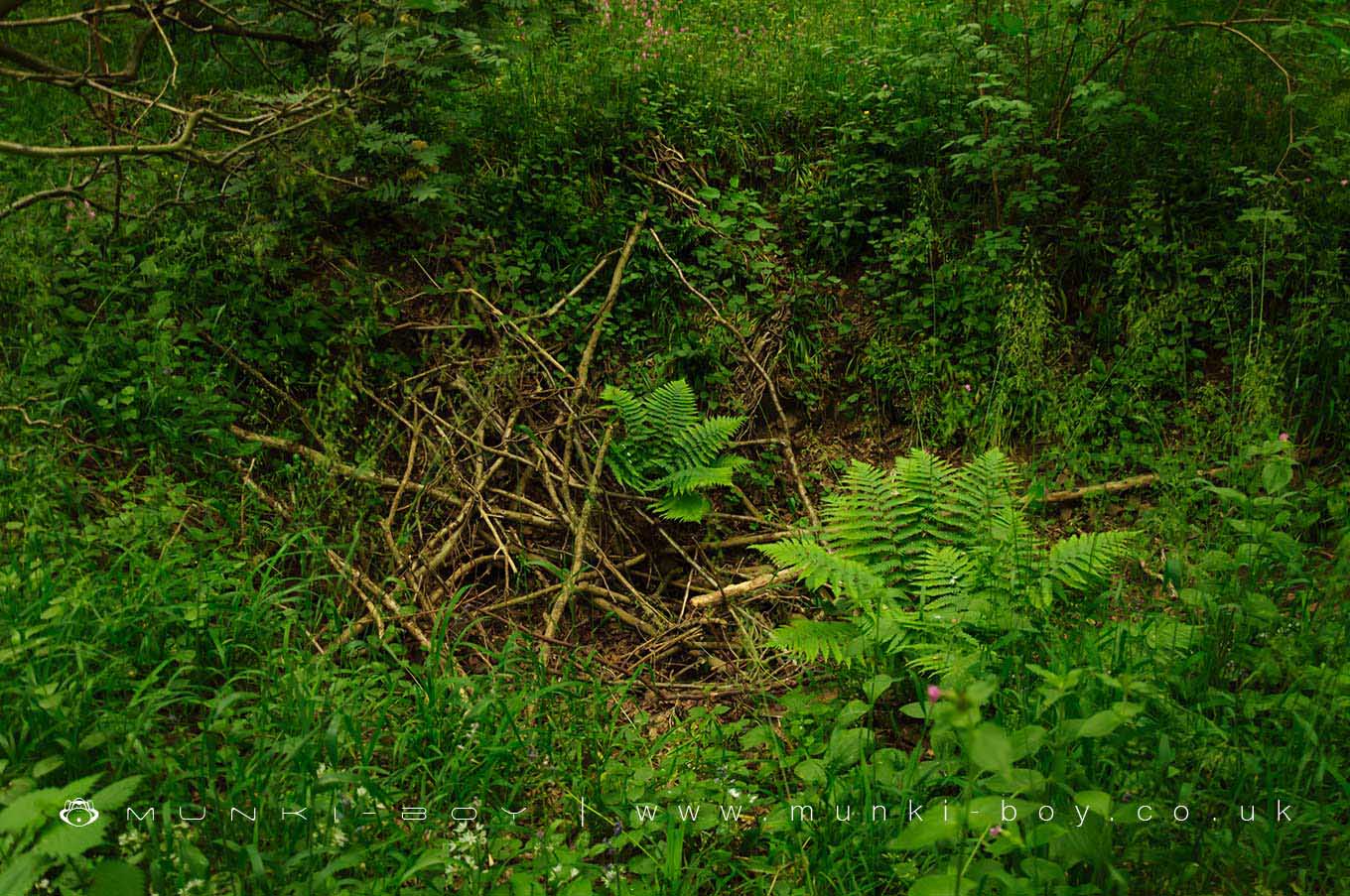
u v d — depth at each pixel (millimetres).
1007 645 3254
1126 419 5207
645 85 6777
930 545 3959
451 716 3242
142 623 3324
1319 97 6062
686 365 5570
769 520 5008
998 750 1724
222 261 5137
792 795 3146
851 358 5727
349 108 4941
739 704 3789
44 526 3701
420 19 5438
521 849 2840
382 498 4570
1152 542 4293
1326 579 3467
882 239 6008
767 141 6652
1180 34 6250
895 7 8016
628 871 2848
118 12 4598
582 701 3480
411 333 5340
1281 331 5184
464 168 5992
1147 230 5641
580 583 4453
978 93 6309
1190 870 2473
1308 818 2615
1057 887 2348
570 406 5098
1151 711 2928
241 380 4910
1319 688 2922
